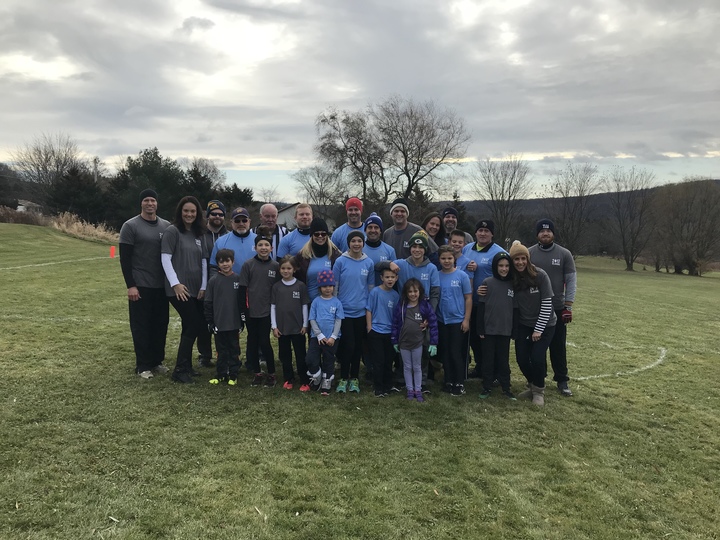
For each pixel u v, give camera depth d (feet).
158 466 10.66
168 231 16.31
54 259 55.52
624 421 15.40
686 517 10.10
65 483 9.73
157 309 17.26
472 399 16.51
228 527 8.65
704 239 142.41
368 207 117.91
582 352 25.82
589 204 160.97
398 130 115.34
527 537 8.99
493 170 152.46
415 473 11.09
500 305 16.53
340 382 16.53
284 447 12.00
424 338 16.31
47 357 18.49
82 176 134.62
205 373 17.69
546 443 13.32
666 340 30.12
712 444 13.99
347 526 8.92
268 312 16.48
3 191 164.35
